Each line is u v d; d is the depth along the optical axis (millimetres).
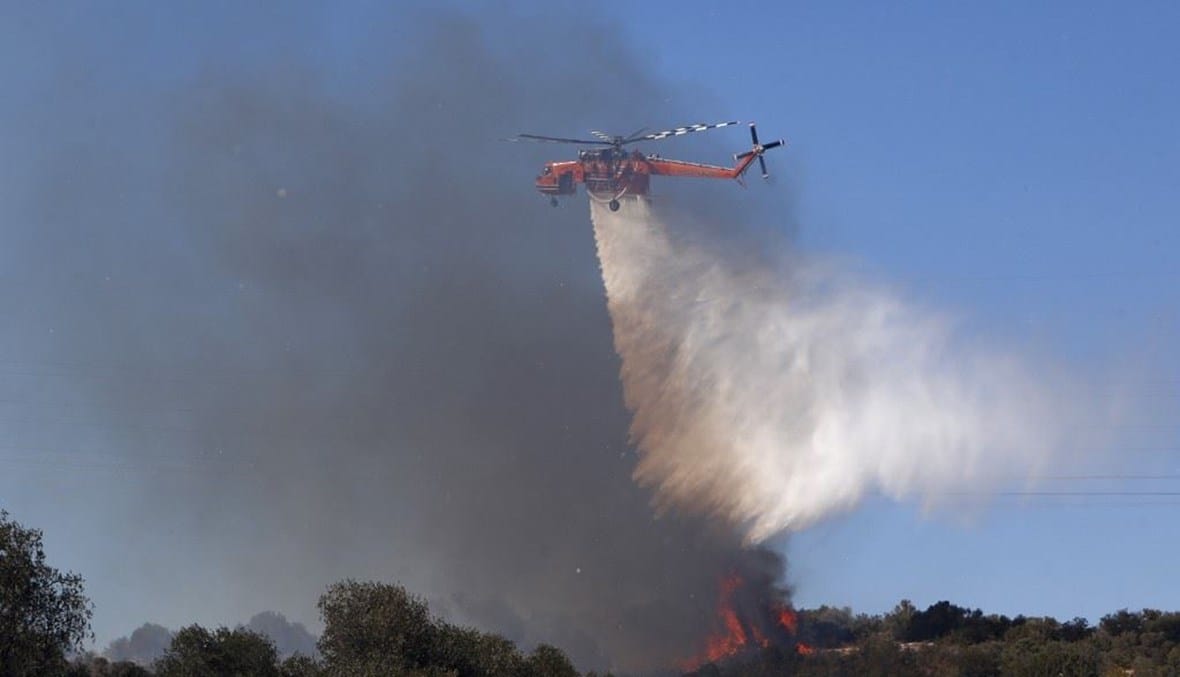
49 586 37625
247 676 50406
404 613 52594
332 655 50906
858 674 81125
